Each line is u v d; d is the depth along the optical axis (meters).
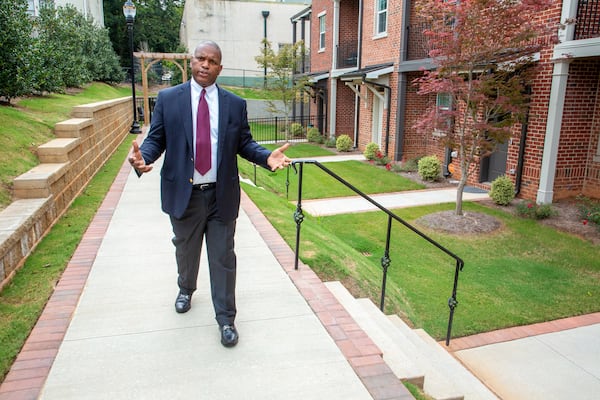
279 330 3.16
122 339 3.01
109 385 2.54
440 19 8.34
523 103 8.84
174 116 2.73
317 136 20.66
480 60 8.32
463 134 8.72
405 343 3.59
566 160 9.54
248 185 8.44
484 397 3.70
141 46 35.66
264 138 22.53
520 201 9.82
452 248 7.38
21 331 3.11
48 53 10.31
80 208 6.14
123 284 3.87
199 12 30.41
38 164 5.76
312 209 9.68
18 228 4.02
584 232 8.01
